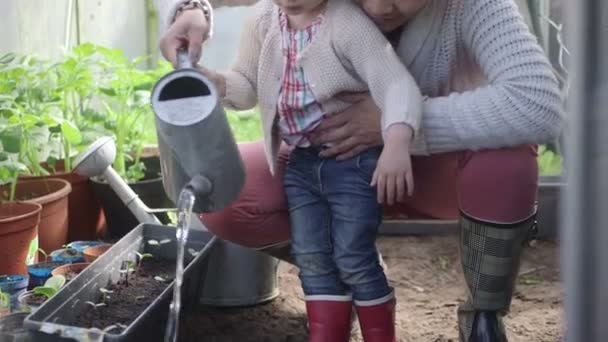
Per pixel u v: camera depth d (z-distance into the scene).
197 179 1.78
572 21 0.90
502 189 1.86
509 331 2.34
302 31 1.93
